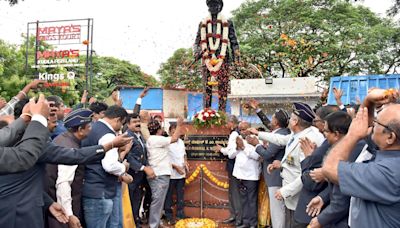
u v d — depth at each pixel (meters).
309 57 17.28
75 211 3.74
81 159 3.03
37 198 2.86
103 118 4.27
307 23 20.42
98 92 29.66
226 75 9.91
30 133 2.60
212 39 9.74
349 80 10.23
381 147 2.04
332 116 3.06
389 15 8.85
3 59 21.45
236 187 6.15
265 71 19.94
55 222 3.36
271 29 21.22
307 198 3.57
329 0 21.52
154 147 5.66
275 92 15.27
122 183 4.83
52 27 22.95
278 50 19.30
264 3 22.16
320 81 19.27
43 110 2.77
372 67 20.62
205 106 9.95
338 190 2.62
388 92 2.15
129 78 32.94
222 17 9.89
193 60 11.05
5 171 2.46
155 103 20.50
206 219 5.98
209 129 6.62
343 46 19.66
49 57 22.94
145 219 6.49
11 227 2.70
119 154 4.46
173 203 6.55
